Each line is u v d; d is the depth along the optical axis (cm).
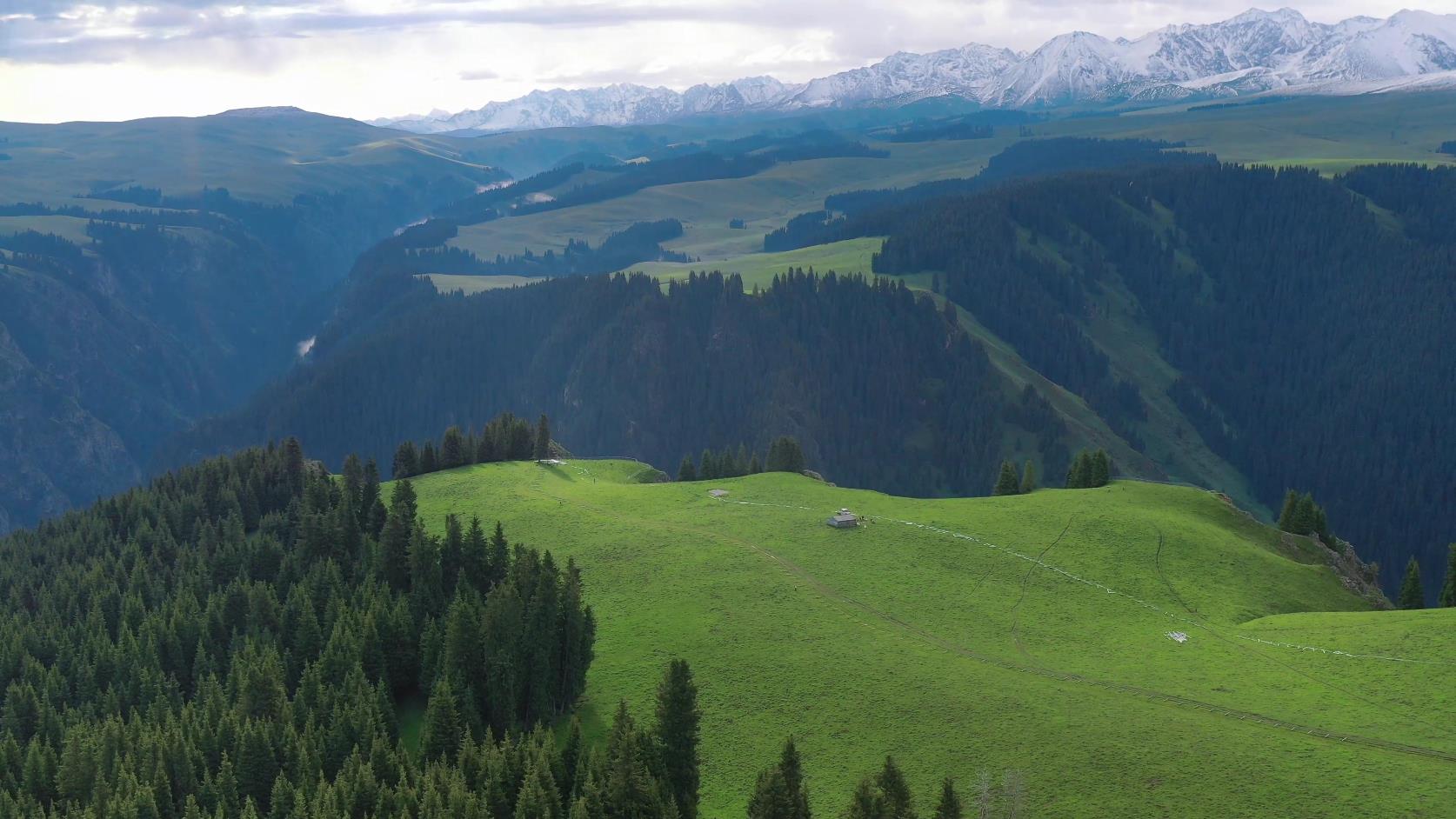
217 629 13662
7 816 9869
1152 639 12256
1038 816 9081
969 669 11619
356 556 15650
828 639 12450
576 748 10156
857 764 10219
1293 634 12225
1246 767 9381
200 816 9806
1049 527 15400
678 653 12512
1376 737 9812
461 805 9169
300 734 10938
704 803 9988
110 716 11288
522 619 11625
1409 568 15850
